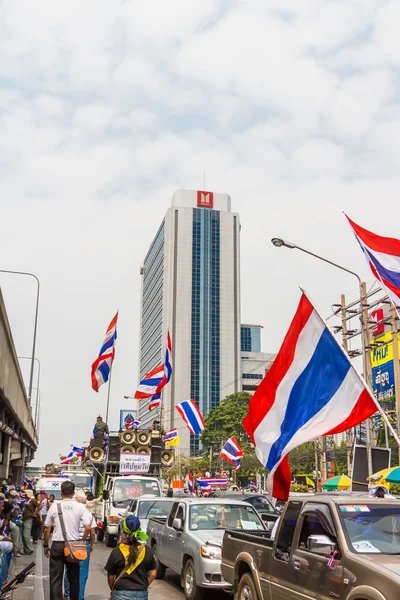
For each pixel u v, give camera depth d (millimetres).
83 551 8664
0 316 17953
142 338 193250
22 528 18656
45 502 22672
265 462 8789
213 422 92125
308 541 6840
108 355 28141
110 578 6418
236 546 9062
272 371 9117
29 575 14227
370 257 13047
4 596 9406
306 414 8570
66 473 34562
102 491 22156
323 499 7027
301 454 51969
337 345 8422
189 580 11062
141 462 22906
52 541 8805
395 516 6703
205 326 156000
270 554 7812
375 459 20812
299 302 9016
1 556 9109
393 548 6301
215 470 78062
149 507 16500
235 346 156750
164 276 159250
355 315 29766
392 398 37719
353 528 6488
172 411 147000
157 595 11625
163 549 13055
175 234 160750
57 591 8617
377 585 5590
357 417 8047
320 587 6441
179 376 150625
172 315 154875
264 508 20203
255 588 8062
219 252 162125
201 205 166375
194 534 11383
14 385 25891
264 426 8969
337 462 50500
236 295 160625
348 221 13289
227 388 153000
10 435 30828
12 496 17984
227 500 12555
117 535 19125
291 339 9031
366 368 23656
